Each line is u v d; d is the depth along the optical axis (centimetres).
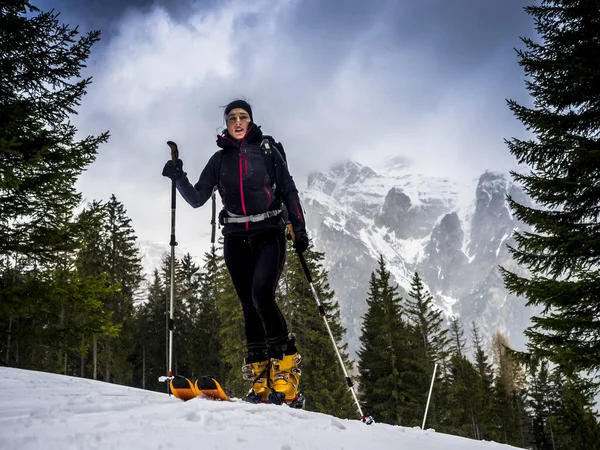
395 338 3008
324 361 2639
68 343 1166
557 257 1003
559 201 1008
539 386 4753
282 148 406
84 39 1166
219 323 3859
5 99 1123
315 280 2672
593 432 2612
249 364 378
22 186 1061
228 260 389
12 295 1042
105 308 3003
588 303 958
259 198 378
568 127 1050
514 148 1066
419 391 2997
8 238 1062
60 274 1118
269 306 364
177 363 3819
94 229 1157
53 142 1118
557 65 1049
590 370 916
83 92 1169
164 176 370
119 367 3177
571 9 1081
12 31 1116
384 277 3152
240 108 394
